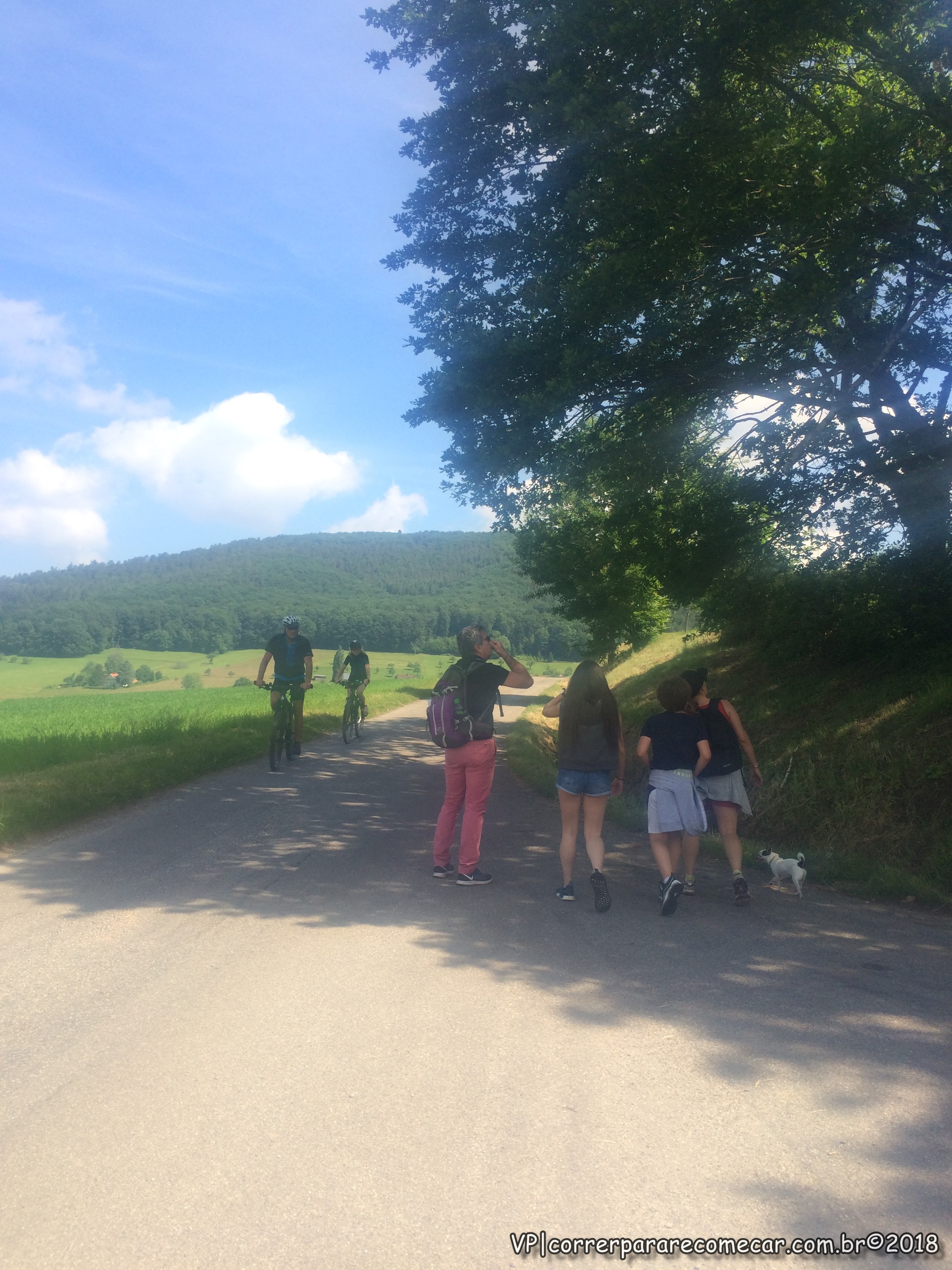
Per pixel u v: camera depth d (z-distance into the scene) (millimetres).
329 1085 3287
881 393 14078
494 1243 2375
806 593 16453
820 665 17062
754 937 5559
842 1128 3016
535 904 6199
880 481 14398
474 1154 2814
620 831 9430
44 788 9414
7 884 6203
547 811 10516
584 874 7305
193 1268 2271
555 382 11484
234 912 5637
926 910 6785
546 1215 2500
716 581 16484
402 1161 2764
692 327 12422
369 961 4734
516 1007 4125
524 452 12156
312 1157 2785
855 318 13375
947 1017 4164
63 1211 2498
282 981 4395
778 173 11031
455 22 11961
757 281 12305
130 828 8320
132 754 12945
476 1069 3441
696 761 6293
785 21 10156
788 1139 2932
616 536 15727
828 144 11344
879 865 7730
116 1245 2354
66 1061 3465
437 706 6660
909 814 8984
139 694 54594
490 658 6984
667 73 10961
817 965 4984
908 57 10406
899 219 11125
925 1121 3070
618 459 12734
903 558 14945
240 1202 2547
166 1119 3016
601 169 11133
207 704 34281
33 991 4203
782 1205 2562
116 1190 2600
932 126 10969
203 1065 3436
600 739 6340
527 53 11938
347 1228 2430
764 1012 4137
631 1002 4234
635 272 11148
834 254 11133
